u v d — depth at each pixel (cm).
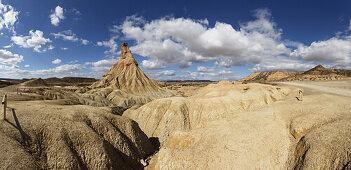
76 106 2939
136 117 4138
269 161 1752
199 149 2059
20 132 1875
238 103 4038
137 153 2661
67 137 2059
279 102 3431
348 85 7150
